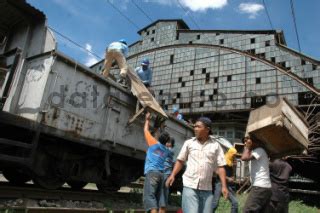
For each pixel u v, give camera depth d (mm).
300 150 4953
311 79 26234
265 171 4832
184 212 4000
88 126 7395
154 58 36438
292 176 32688
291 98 26078
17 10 7129
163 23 37812
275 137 4766
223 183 4055
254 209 4699
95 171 8352
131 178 9945
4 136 6461
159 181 5496
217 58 31531
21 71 6891
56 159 7215
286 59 28125
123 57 9125
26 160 5918
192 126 12477
